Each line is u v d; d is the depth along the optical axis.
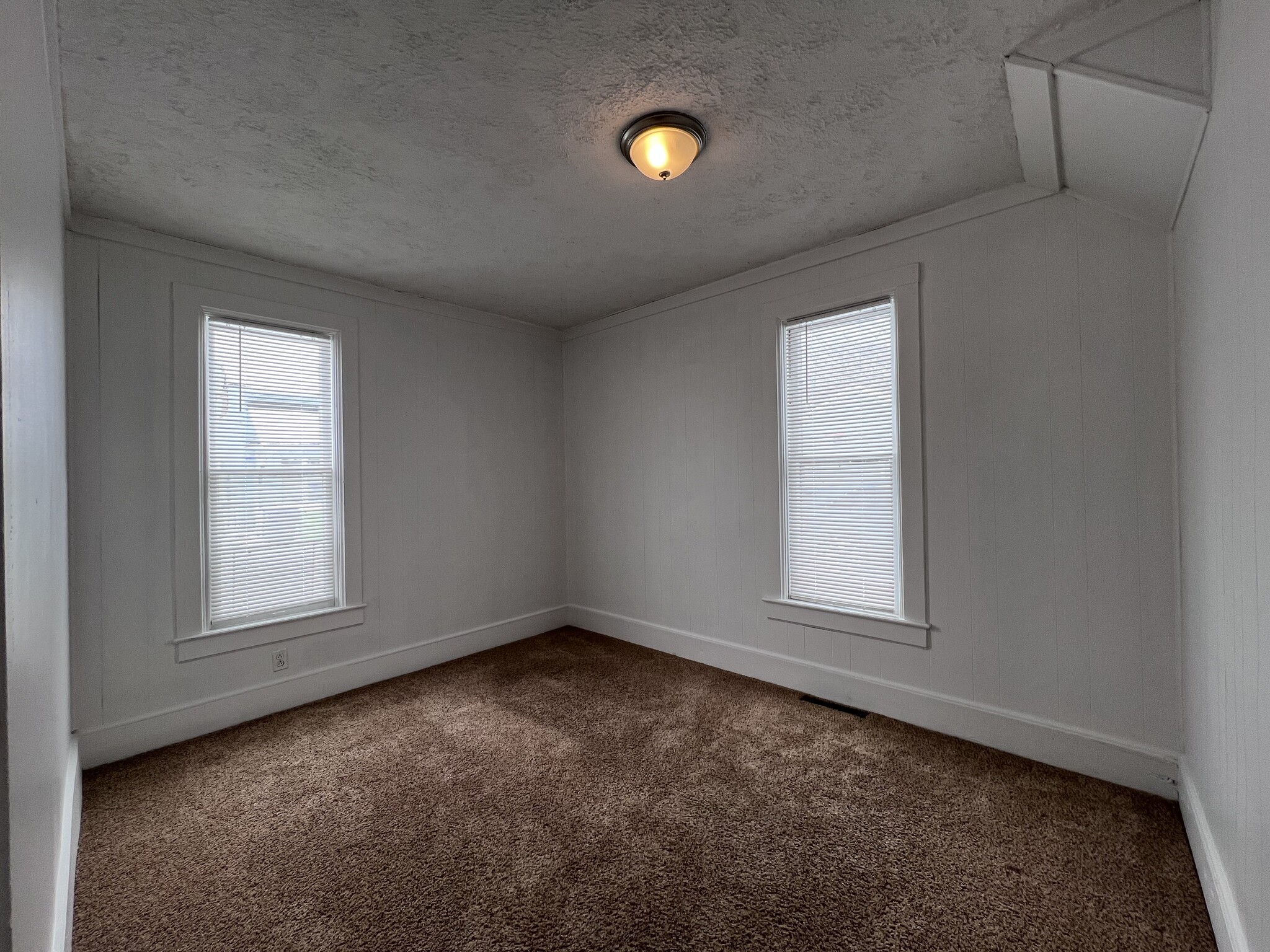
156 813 2.03
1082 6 1.45
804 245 2.93
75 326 2.38
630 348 3.99
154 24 1.41
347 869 1.74
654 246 2.91
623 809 2.03
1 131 0.66
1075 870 1.69
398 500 3.47
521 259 3.04
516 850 1.82
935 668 2.60
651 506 3.88
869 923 1.51
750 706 2.90
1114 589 2.14
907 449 2.66
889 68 1.66
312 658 3.06
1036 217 2.30
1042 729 2.30
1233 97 1.24
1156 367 2.05
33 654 0.86
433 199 2.37
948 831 1.88
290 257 2.93
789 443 3.17
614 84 1.71
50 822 1.14
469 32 1.48
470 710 2.89
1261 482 1.14
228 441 2.84
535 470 4.30
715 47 1.56
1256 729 1.20
